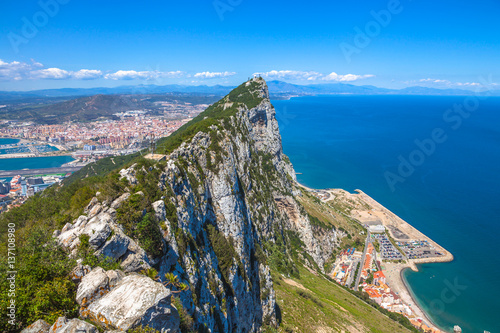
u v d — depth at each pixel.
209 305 40.75
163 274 31.45
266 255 100.50
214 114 141.50
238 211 71.62
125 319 19.08
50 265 22.58
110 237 25.84
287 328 67.31
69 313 19.95
